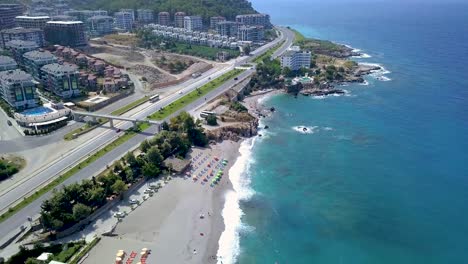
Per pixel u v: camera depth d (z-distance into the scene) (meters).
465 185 177.25
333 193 173.62
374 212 160.62
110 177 160.50
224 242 141.88
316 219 156.50
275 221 154.62
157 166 180.50
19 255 125.50
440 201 166.62
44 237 135.38
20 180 167.75
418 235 147.25
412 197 169.75
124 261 127.12
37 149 195.12
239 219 155.00
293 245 142.38
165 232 143.50
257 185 179.00
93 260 126.88
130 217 149.88
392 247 141.50
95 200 150.62
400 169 192.12
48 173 173.00
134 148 196.38
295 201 167.88
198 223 150.00
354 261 135.12
